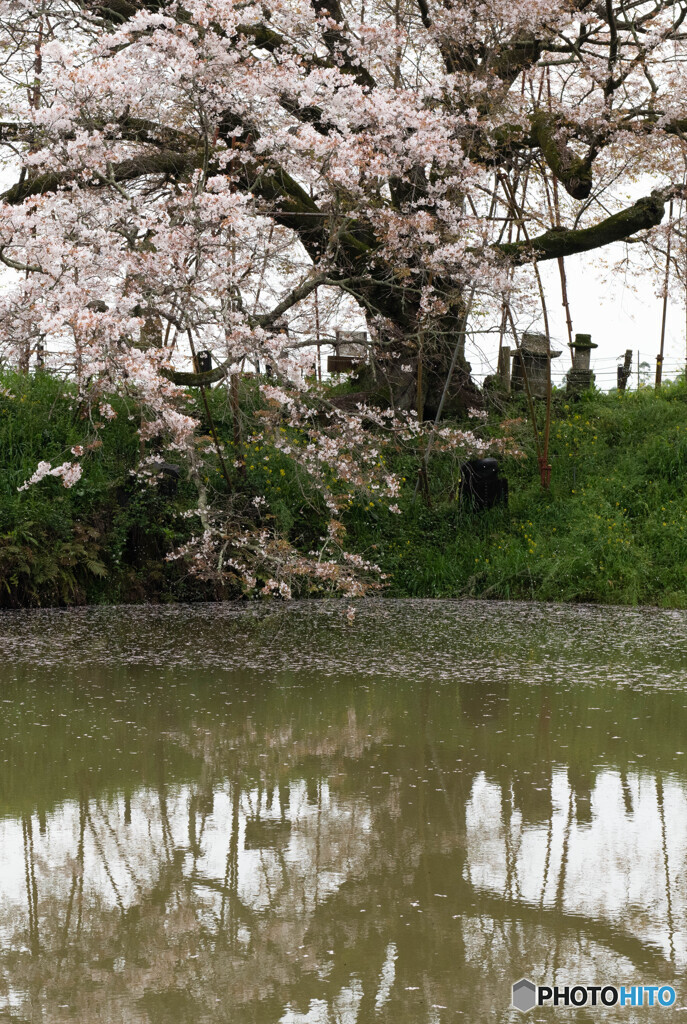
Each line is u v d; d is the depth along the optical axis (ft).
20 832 15.79
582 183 48.26
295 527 46.93
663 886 13.60
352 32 47.16
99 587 43.09
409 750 20.11
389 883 13.75
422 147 41.83
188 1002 10.68
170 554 42.37
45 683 26.09
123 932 12.43
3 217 35.37
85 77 38.09
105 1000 10.73
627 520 47.80
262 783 18.11
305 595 44.98
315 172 42.27
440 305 46.44
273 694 24.77
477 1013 10.43
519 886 13.64
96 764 19.19
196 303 38.93
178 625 36.24
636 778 18.29
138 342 37.93
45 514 42.34
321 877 14.01
